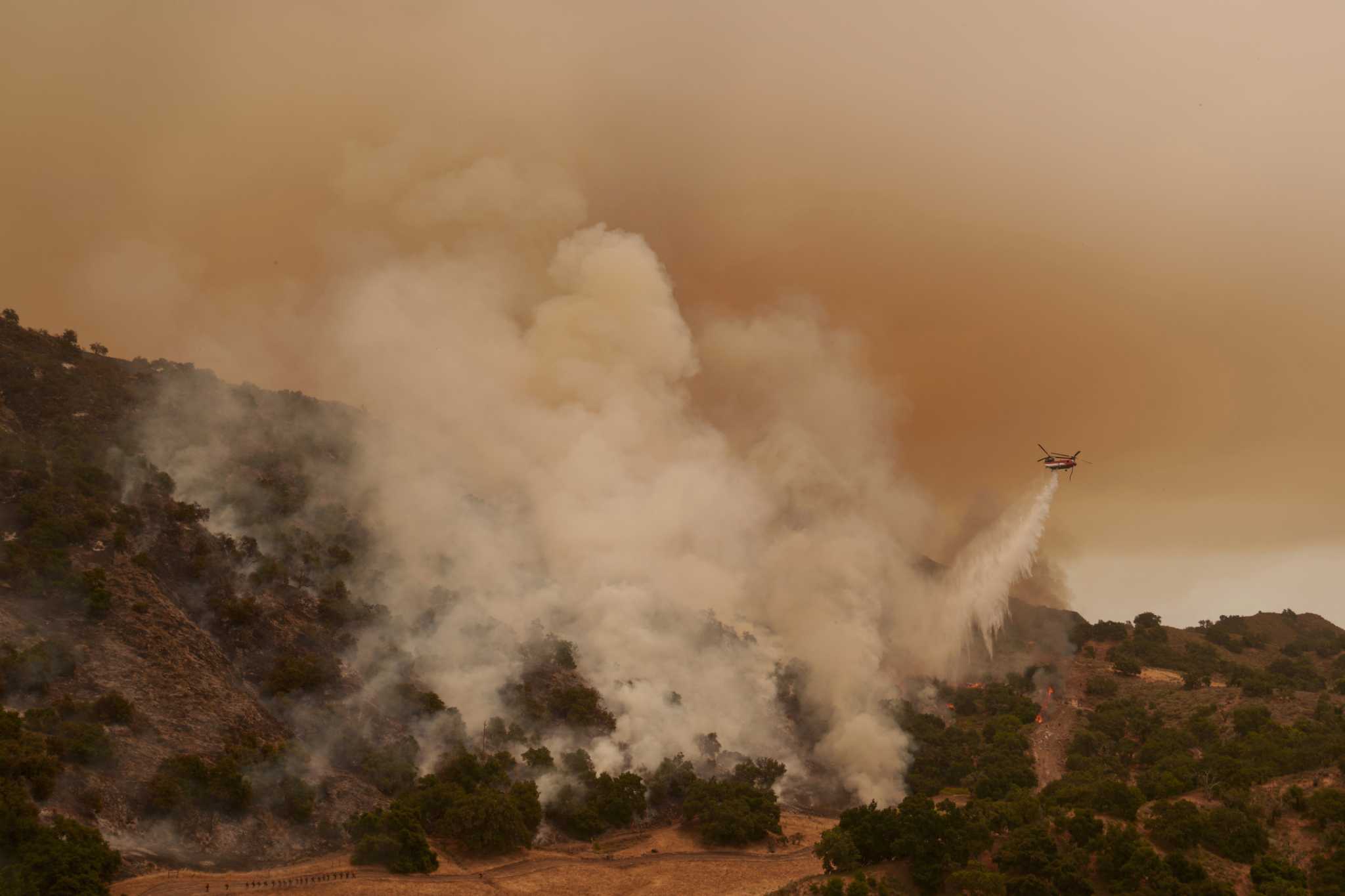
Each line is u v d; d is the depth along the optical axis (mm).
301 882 175500
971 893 182375
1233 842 188625
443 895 181625
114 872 160250
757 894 197875
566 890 194875
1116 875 181125
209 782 186375
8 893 141875
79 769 177125
